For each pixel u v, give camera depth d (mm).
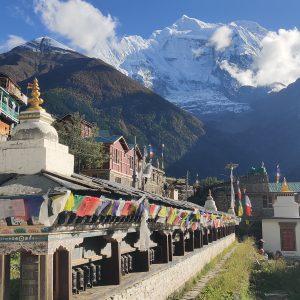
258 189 59656
